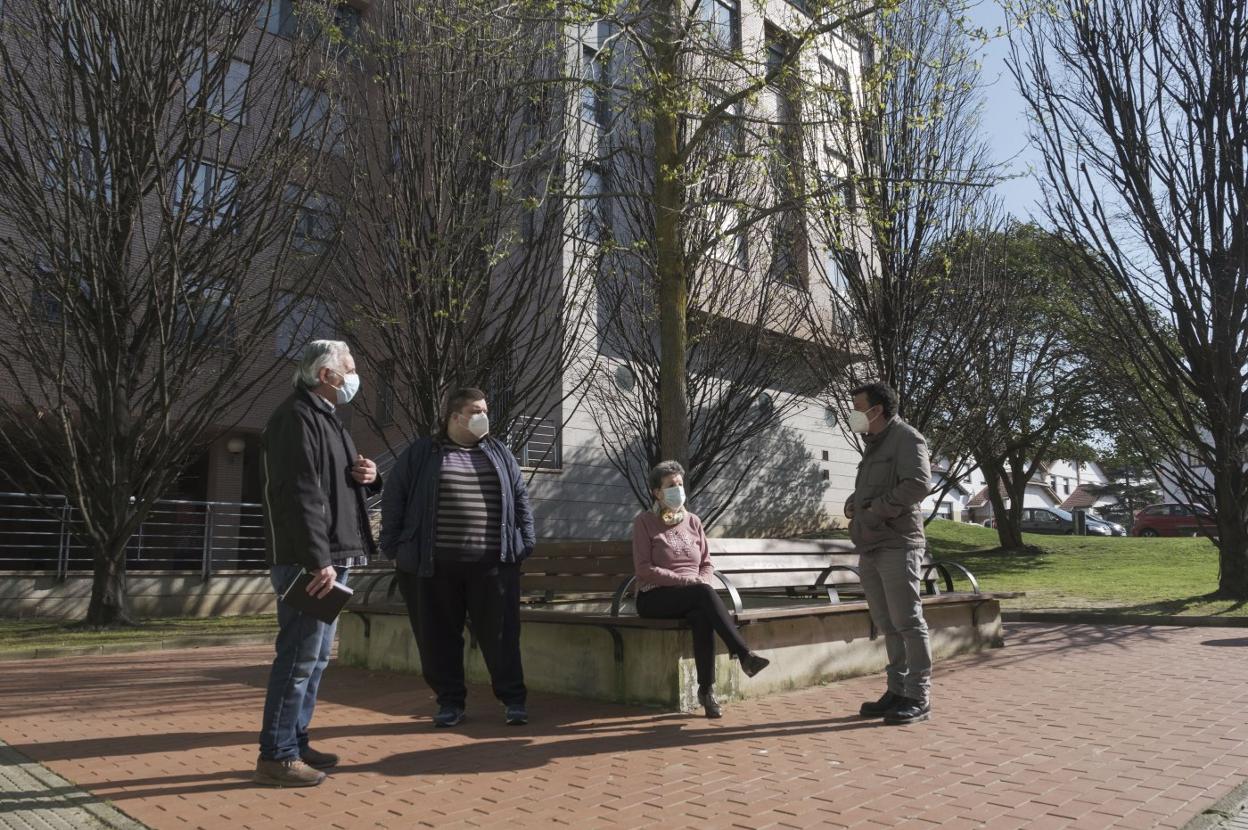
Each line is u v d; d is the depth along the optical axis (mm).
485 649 5324
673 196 9516
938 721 5363
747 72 8945
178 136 13094
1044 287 20906
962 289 14953
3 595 13836
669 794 3828
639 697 5902
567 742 4848
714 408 16109
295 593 3826
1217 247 13211
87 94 11680
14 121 12000
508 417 13547
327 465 3980
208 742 4883
